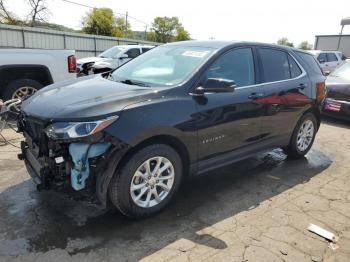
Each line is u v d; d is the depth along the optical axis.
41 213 3.43
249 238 3.15
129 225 3.29
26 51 6.92
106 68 13.95
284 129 4.79
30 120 3.25
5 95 6.89
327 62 18.39
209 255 2.89
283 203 3.86
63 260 2.77
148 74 3.97
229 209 3.68
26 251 2.86
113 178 3.12
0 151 5.14
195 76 3.61
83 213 3.46
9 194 3.79
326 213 3.67
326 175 4.75
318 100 5.29
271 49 4.64
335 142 6.46
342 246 3.10
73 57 7.48
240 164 5.03
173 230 3.24
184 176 3.72
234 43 4.15
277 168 4.94
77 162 2.94
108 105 3.06
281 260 2.86
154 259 2.82
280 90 4.53
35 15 40.00
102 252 2.88
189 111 3.43
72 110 3.00
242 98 3.96
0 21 39.22
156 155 3.29
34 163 3.37
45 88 3.93
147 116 3.14
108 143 2.98
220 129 3.77
